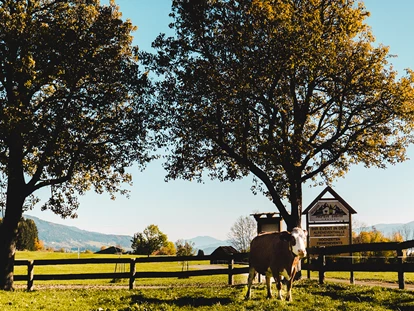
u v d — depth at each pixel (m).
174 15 25.41
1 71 22.17
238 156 24.92
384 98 22.67
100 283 30.28
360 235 48.53
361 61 22.48
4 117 20.77
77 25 24.20
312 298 16.22
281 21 22.33
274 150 22.81
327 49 22.45
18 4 23.27
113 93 23.97
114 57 24.08
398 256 17.92
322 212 25.94
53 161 22.61
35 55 22.69
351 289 18.19
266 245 16.25
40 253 69.12
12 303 16.30
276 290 18.48
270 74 22.58
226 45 23.75
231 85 22.86
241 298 16.53
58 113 22.66
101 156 23.92
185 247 95.75
